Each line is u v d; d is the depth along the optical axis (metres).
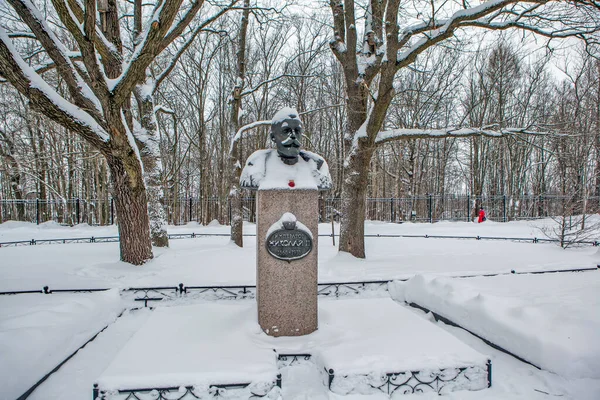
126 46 12.84
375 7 9.54
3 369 3.24
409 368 3.46
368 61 9.74
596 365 3.41
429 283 5.84
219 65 25.41
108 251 11.32
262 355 3.67
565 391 3.25
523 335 3.94
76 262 9.12
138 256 8.19
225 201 26.50
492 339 4.30
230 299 6.38
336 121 27.34
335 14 10.12
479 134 9.48
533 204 28.06
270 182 4.34
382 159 34.09
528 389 3.37
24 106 21.12
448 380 3.46
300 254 4.33
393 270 7.98
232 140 12.86
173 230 19.77
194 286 6.37
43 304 5.19
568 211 11.81
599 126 17.11
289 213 4.32
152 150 11.23
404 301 6.23
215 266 8.37
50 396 3.42
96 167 24.64
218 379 3.21
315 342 4.16
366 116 10.13
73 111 7.08
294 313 4.32
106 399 3.10
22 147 23.30
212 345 3.92
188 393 3.18
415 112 22.52
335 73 23.00
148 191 11.19
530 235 15.41
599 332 3.69
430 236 15.59
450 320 5.05
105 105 6.68
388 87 8.20
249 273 7.70
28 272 7.90
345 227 9.64
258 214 4.46
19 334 3.79
